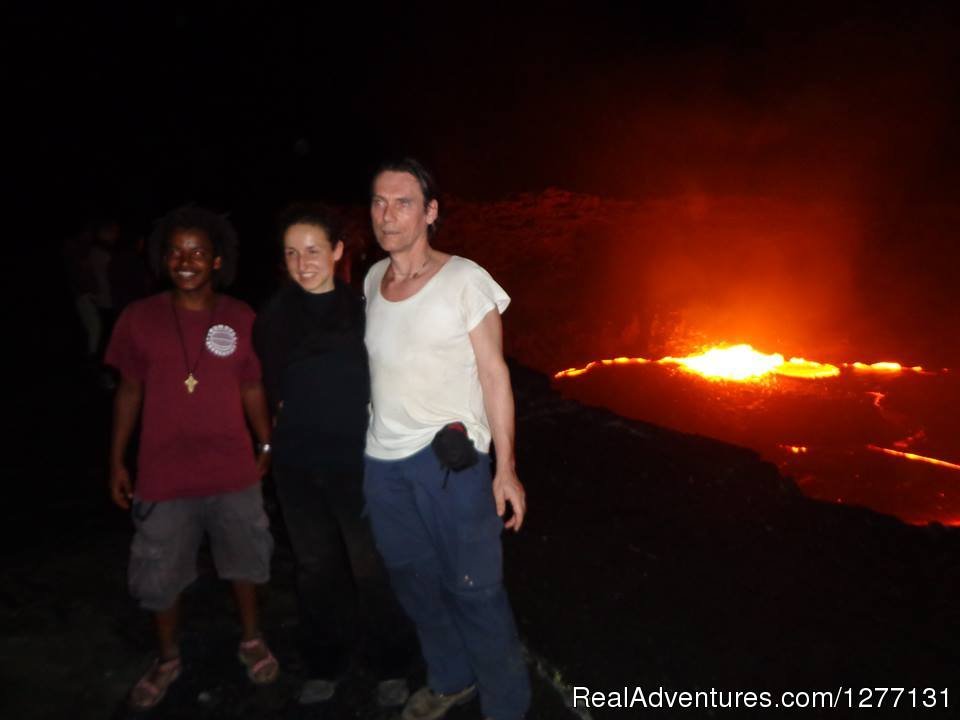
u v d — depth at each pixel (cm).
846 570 384
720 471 492
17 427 657
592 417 584
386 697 316
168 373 300
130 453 592
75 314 1184
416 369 265
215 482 308
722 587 370
